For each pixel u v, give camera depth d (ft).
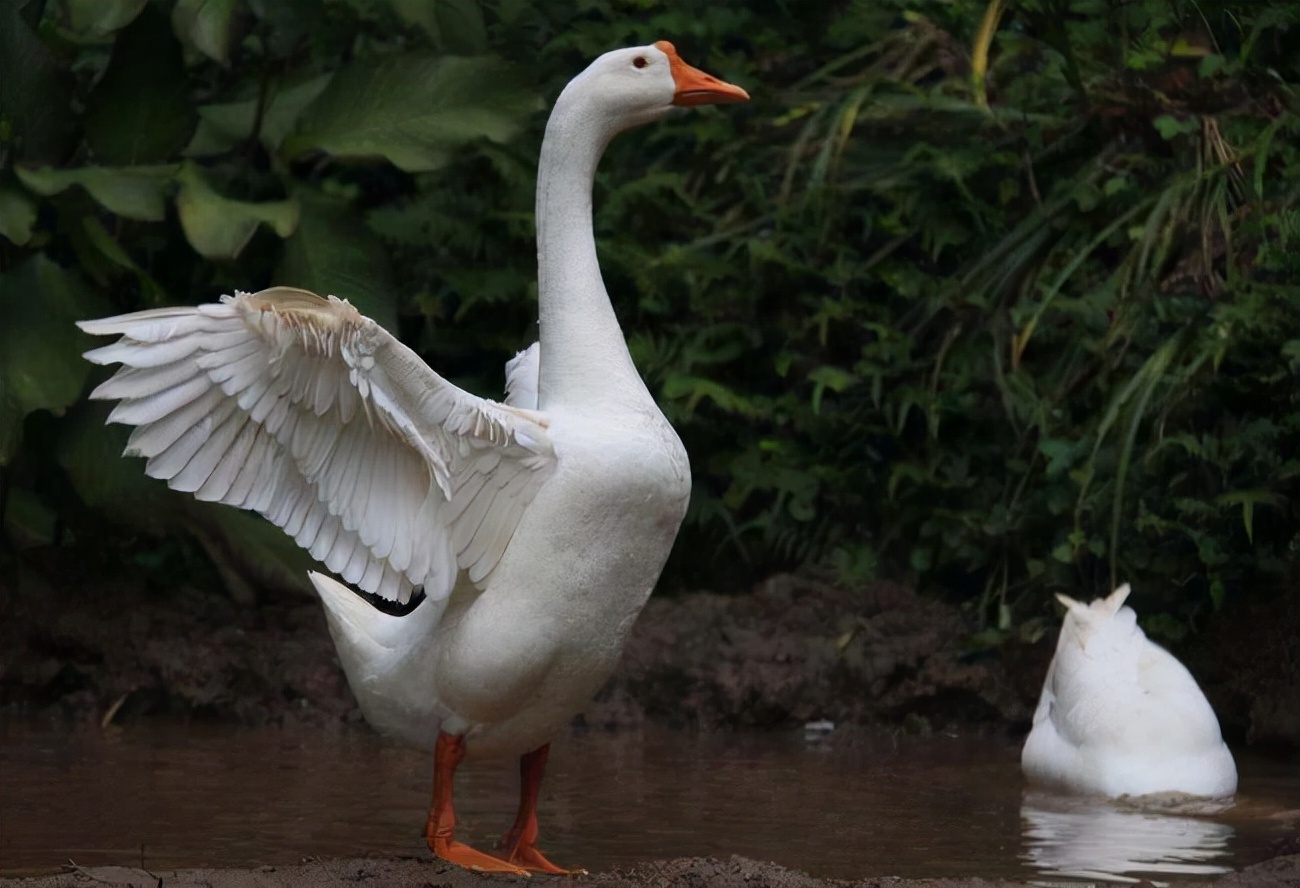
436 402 21.66
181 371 21.06
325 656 40.06
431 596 22.48
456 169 50.42
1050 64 46.93
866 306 47.44
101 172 42.70
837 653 40.68
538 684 22.88
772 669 40.01
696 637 41.39
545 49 50.65
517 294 48.24
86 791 29.40
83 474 42.47
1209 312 41.39
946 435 46.57
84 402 42.88
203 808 27.94
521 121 43.60
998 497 45.68
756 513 48.60
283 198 45.55
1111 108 45.93
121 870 21.06
